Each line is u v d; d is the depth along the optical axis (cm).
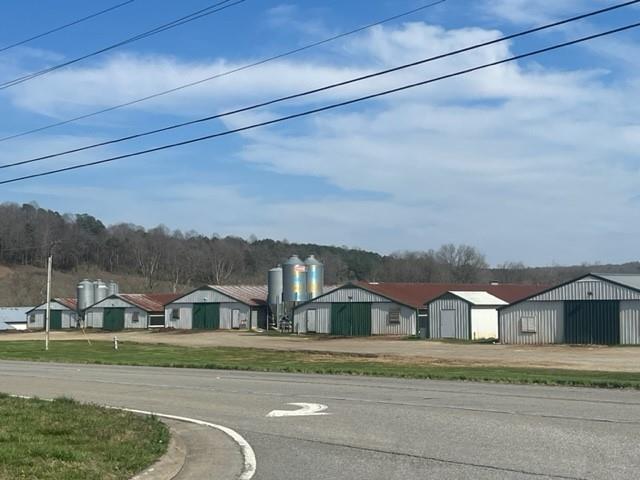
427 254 14488
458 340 5684
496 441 1092
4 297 12212
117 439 1102
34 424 1206
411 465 942
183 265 15562
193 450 1116
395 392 1830
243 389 1986
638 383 2031
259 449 1100
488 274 14300
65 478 823
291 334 6738
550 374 2445
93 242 15625
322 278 7375
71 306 9006
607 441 1069
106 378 2436
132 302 8356
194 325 7806
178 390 1994
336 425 1298
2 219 14275
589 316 4888
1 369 2958
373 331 6425
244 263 16538
